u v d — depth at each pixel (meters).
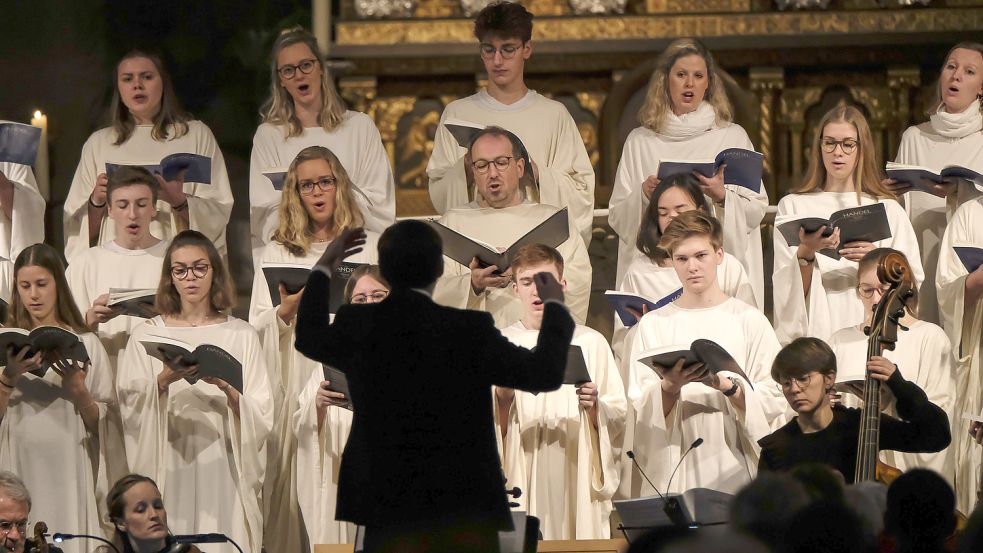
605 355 15.04
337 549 11.91
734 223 16.48
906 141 18.38
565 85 23.52
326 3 24.20
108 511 13.53
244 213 23.70
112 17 24.39
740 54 23.22
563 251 16.39
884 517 8.55
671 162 16.09
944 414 12.56
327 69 17.84
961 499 15.40
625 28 23.27
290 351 15.70
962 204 16.70
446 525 9.09
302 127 17.66
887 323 12.73
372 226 16.95
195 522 14.88
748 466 14.42
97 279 16.41
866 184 16.92
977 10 23.05
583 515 14.52
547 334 9.31
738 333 14.67
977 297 15.84
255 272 17.33
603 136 23.00
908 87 23.20
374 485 9.15
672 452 14.47
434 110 23.70
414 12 23.73
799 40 23.09
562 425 14.73
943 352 15.23
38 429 14.85
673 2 23.38
